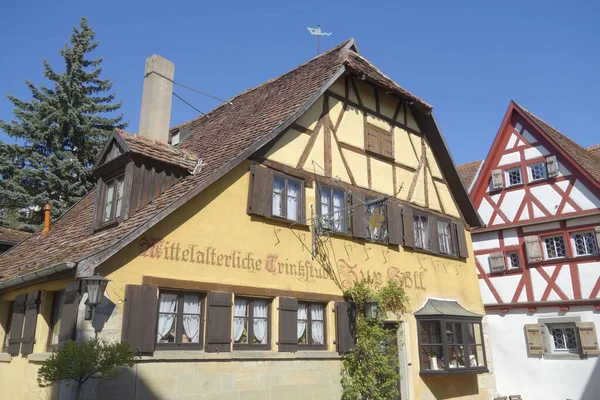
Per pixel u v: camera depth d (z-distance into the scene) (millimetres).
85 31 21781
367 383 9672
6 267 10648
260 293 8711
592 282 14961
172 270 7699
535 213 16625
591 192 15477
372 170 11695
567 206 15938
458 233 13758
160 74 10672
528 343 15773
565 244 15820
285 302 8984
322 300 9719
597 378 14266
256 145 8898
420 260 12320
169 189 8773
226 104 14289
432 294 12344
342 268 10336
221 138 10789
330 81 10469
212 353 7754
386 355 10312
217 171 8281
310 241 9867
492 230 17516
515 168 17500
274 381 8516
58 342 7078
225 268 8344
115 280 7090
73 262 6633
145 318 7188
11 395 8281
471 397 12430
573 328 15227
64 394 6715
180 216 8000
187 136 12891
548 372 15297
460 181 13789
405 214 12156
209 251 8211
